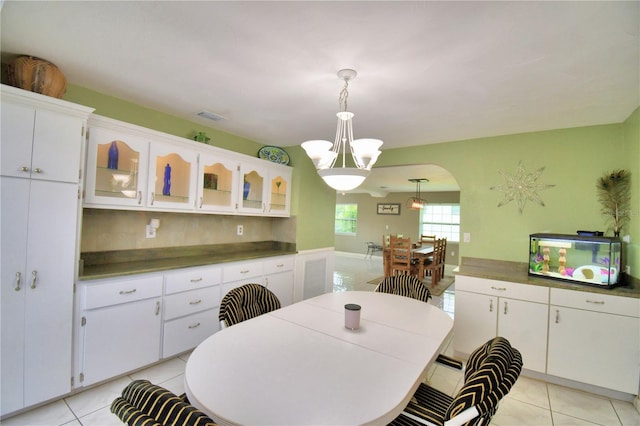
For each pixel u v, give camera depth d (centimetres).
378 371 126
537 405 223
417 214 920
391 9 134
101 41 172
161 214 295
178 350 259
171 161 277
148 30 160
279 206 388
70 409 194
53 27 159
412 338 162
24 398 182
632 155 249
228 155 318
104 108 245
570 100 227
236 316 188
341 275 681
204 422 66
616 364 229
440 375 266
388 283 267
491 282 277
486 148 329
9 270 176
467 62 177
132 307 230
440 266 642
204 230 335
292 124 308
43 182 186
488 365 101
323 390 111
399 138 339
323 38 159
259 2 134
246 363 130
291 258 381
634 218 244
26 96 177
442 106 244
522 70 185
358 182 185
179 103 260
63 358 197
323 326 176
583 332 240
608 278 239
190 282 268
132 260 274
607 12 131
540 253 275
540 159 302
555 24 141
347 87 215
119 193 238
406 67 185
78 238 203
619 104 232
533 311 258
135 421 69
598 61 172
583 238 250
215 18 147
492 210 324
